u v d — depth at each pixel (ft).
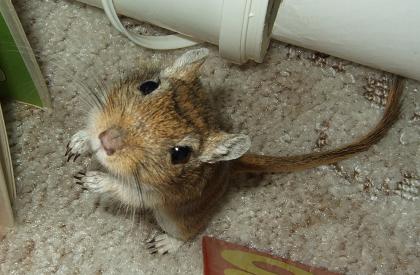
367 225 0.91
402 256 0.91
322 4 0.77
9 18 0.73
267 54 0.94
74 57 0.92
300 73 0.94
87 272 0.87
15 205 0.87
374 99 0.93
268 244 0.90
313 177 0.92
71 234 0.88
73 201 0.89
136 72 0.76
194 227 0.84
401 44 0.79
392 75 0.93
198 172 0.74
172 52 0.93
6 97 0.89
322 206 0.92
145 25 0.93
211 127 0.73
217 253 0.84
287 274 0.85
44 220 0.88
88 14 0.92
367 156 0.93
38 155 0.89
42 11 0.92
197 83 0.75
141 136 0.68
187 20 0.84
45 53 0.91
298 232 0.91
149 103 0.69
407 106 0.93
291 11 0.80
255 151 0.92
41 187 0.88
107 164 0.70
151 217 0.89
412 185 0.92
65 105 0.90
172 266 0.88
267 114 0.93
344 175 0.92
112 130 0.68
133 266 0.88
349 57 0.86
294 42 0.87
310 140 0.93
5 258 0.86
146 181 0.71
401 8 0.75
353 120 0.93
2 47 0.78
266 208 0.91
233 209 0.91
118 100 0.70
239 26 0.80
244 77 0.93
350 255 0.90
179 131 0.69
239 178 0.91
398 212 0.92
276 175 0.92
